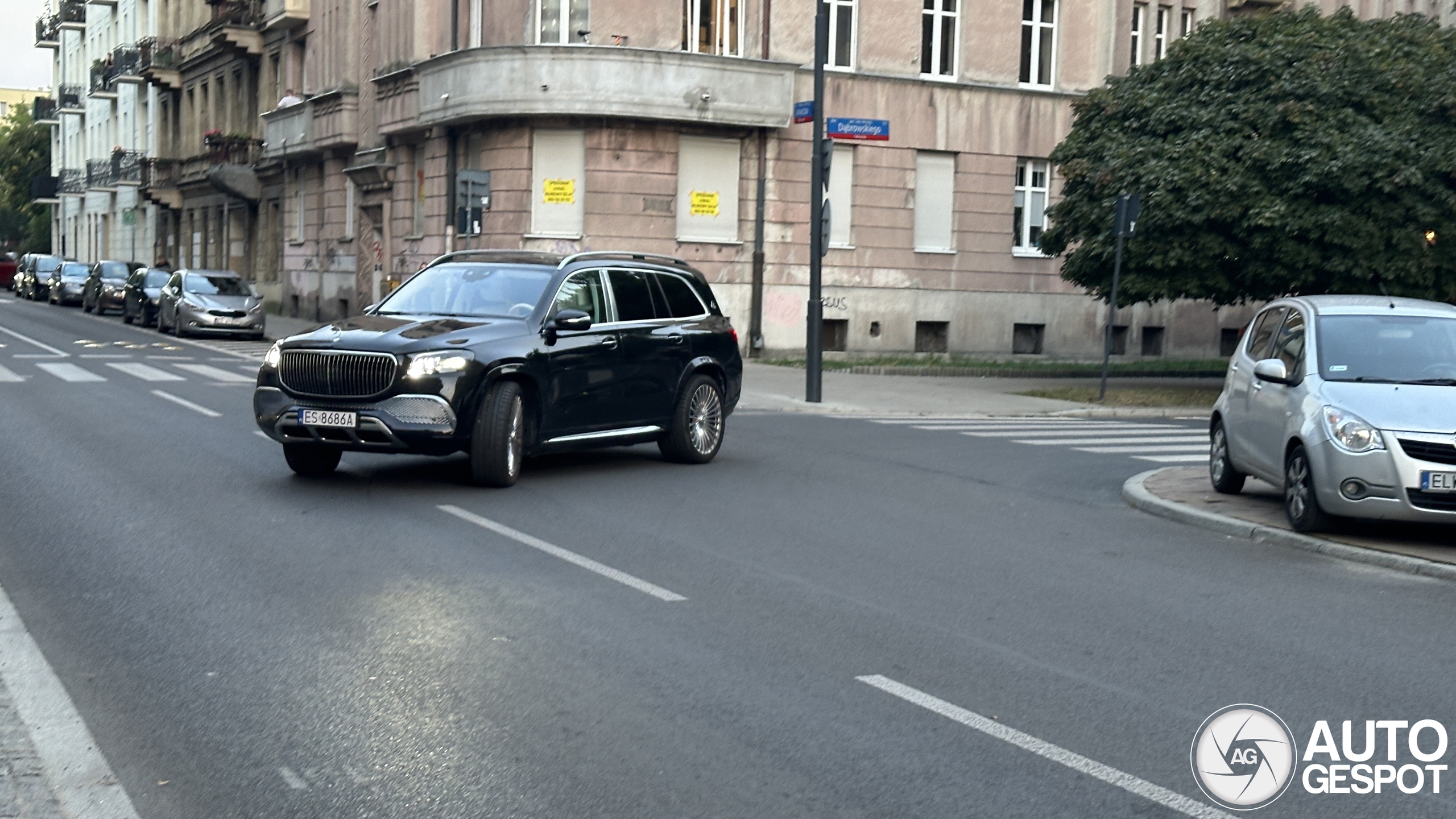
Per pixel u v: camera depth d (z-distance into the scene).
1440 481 9.57
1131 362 34.53
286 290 44.91
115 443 13.37
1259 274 24.20
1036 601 7.97
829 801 4.73
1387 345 10.73
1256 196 23.70
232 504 10.23
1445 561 9.29
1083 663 6.63
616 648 6.62
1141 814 4.71
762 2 30.80
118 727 5.30
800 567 8.70
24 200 93.38
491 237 30.33
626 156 29.50
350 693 5.79
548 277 12.48
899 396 23.25
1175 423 20.61
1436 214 23.45
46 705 5.52
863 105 32.00
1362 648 7.09
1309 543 10.01
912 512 11.16
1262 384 11.39
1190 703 6.02
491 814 4.54
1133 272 24.77
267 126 44.16
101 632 6.64
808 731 5.46
